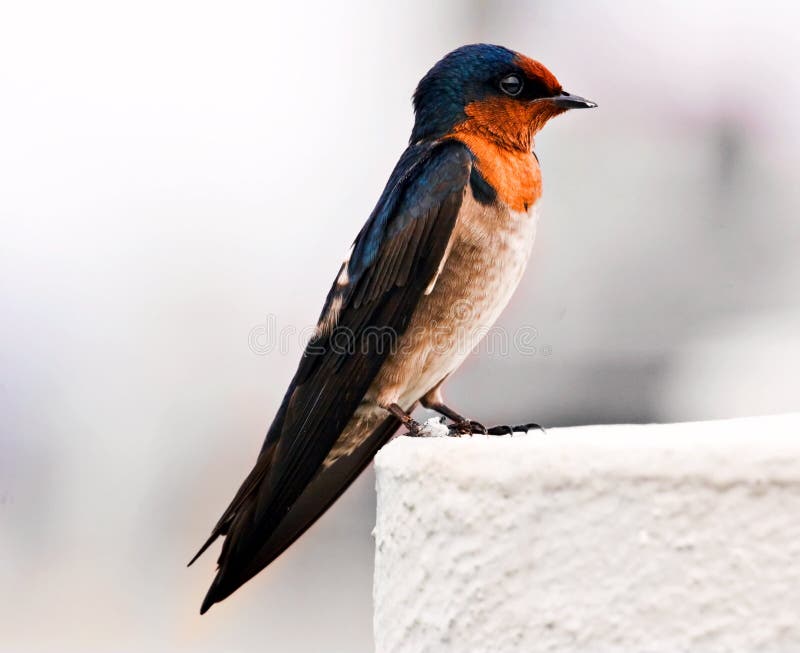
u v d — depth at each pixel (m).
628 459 1.33
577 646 1.35
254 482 1.83
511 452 1.42
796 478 1.26
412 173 1.84
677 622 1.30
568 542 1.36
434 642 1.47
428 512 1.49
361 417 1.84
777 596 1.27
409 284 1.83
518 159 1.84
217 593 1.81
